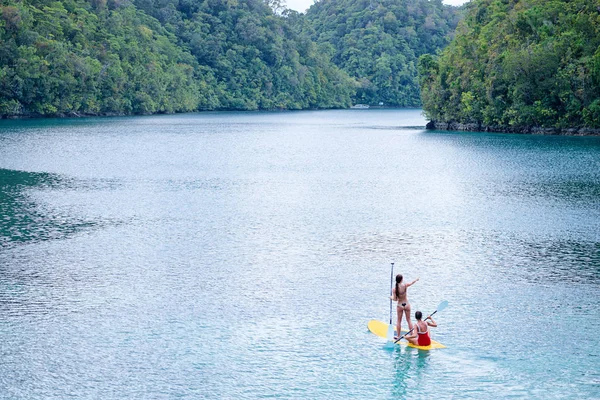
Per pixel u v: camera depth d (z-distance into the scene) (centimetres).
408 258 3120
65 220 3878
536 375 1953
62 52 14600
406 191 4962
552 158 6869
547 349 2119
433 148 8350
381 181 5497
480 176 5688
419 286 2716
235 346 2150
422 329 2141
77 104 15325
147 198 4631
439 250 3256
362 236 3541
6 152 7425
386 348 2138
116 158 7069
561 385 1894
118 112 16938
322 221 3909
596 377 1936
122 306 2483
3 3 13938
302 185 5291
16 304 2491
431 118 12644
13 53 13838
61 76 14625
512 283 2745
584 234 3534
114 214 4069
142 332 2250
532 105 10000
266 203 4481
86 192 4841
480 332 2253
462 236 3528
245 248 3291
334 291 2664
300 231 3656
